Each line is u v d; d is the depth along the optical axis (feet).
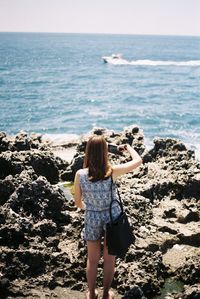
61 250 21.94
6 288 18.85
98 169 16.34
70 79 202.08
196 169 30.01
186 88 170.50
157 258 21.30
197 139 83.71
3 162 30.78
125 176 31.50
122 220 16.61
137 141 37.96
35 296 18.80
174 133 89.56
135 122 102.37
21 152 33.09
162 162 34.09
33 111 116.06
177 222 25.43
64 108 121.39
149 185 28.17
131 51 518.37
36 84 180.14
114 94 151.12
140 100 137.90
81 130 94.22
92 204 16.74
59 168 35.96
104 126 98.68
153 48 627.05
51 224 23.25
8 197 26.14
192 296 19.03
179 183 28.30
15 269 19.76
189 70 259.39
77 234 23.24
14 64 286.46
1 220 22.04
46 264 20.52
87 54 435.53
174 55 438.81
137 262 21.04
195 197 27.76
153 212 26.25
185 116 109.60
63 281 19.88
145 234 23.67
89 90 162.30
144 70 256.32
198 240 23.85
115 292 19.61
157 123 100.73
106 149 16.52
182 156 34.14
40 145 38.47
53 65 285.02
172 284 20.49
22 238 21.54
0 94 148.46
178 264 21.76
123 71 248.11
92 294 17.97
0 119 104.42
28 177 27.14
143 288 19.57
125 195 26.68
